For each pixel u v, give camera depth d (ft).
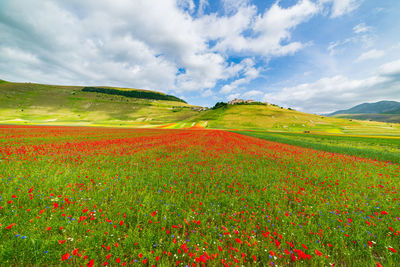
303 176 30.35
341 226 14.24
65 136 97.96
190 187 22.34
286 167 36.81
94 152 45.75
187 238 12.53
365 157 58.65
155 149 55.98
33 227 11.53
